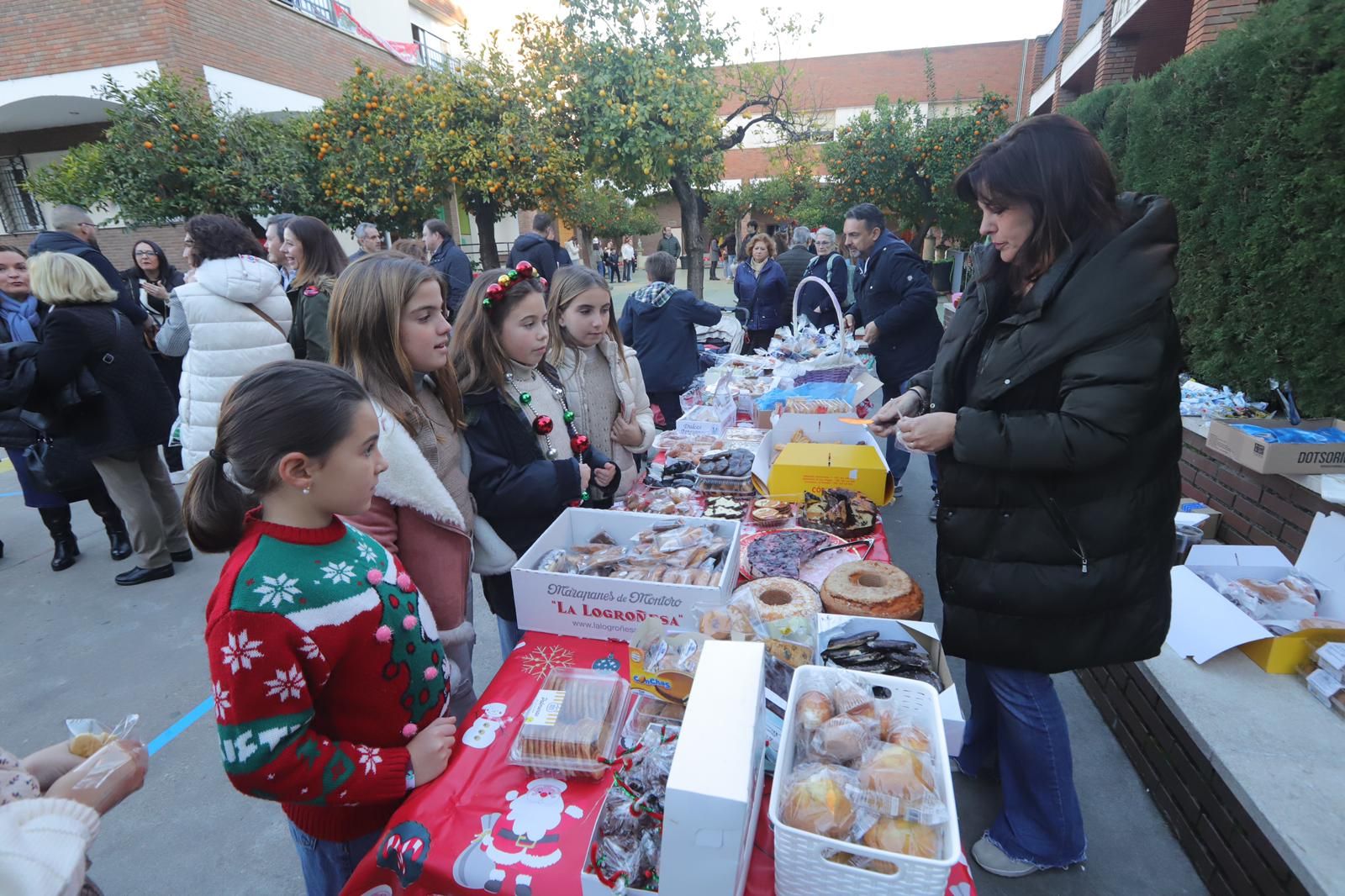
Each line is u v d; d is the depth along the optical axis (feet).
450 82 25.44
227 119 25.00
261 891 6.20
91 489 12.18
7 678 9.33
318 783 3.23
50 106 29.07
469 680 5.40
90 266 10.19
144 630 10.44
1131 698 7.25
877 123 38.24
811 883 2.82
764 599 4.92
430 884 3.16
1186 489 9.87
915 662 4.35
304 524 3.42
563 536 5.72
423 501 4.58
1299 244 7.40
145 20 26.48
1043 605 4.73
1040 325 4.39
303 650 3.24
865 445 7.73
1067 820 5.58
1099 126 16.06
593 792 3.51
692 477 7.96
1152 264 4.10
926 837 2.75
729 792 2.54
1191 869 5.98
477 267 37.65
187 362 10.37
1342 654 6.11
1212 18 14.14
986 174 4.46
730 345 19.90
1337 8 6.81
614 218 67.05
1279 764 5.49
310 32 34.94
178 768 7.70
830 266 17.95
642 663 3.98
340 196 25.18
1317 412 7.93
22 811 2.20
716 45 24.98
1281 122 7.56
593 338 7.24
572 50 24.17
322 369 3.34
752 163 80.79
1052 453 4.25
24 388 9.85
